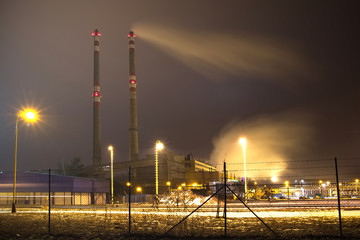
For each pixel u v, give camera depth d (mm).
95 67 166000
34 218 29812
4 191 75750
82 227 22547
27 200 73938
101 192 82438
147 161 122688
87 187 78875
